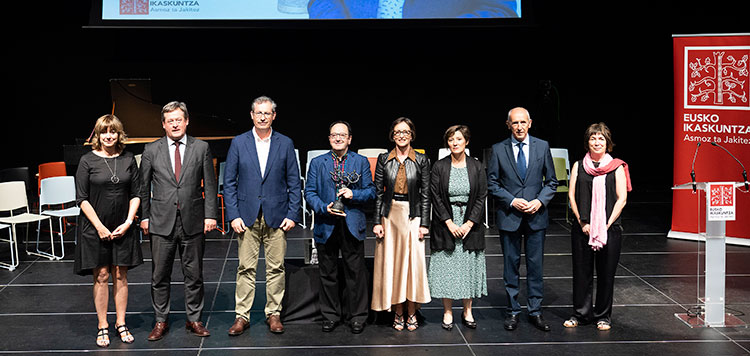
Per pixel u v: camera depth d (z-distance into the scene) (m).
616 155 10.37
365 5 8.51
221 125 8.58
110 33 9.31
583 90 10.11
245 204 4.23
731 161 6.51
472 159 4.29
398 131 4.20
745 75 6.32
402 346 4.11
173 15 8.36
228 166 4.26
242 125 9.77
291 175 4.33
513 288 4.43
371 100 9.91
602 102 10.16
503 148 4.40
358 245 4.30
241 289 4.32
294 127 9.88
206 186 4.21
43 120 9.46
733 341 4.18
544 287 5.35
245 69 9.66
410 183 4.23
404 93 9.92
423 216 4.24
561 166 7.84
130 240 4.12
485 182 4.27
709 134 6.59
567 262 6.10
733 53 6.35
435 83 9.93
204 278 5.59
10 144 9.45
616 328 4.41
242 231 4.22
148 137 8.40
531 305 4.44
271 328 4.32
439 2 8.53
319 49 9.48
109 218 4.04
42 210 7.59
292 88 9.78
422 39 9.59
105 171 4.02
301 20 8.48
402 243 4.24
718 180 6.59
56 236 7.16
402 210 4.23
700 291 5.18
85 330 4.37
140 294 5.14
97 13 8.30
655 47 10.01
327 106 9.88
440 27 8.55
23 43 9.30
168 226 4.11
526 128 4.34
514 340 4.20
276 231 4.29
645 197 9.47
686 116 6.70
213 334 4.30
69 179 6.44
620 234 4.31
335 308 4.40
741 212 6.61
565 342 4.17
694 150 6.71
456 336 4.27
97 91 9.44
